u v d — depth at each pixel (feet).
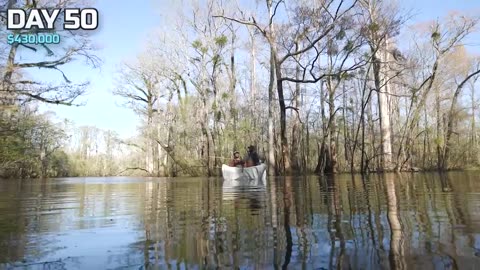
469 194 16.48
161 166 111.96
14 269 5.50
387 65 71.82
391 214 10.21
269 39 64.85
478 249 5.87
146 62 107.55
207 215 11.09
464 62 94.22
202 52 95.91
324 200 15.16
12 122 65.92
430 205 12.21
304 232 7.82
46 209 14.01
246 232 8.01
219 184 36.37
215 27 96.84
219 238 7.42
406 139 85.56
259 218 10.13
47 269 5.47
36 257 6.18
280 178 49.14
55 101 56.03
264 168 50.44
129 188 31.40
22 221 10.63
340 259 5.55
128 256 6.12
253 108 103.45
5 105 53.98
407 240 6.70
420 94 86.48
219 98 102.12
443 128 97.09
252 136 102.37
